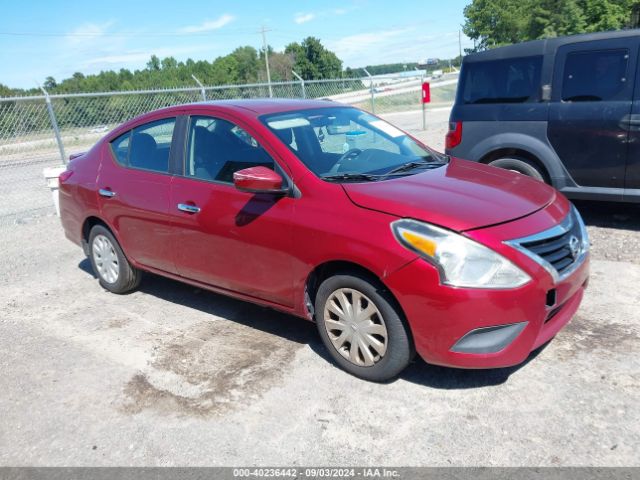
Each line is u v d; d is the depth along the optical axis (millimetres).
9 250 7102
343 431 3002
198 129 4281
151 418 3246
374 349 3320
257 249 3732
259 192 3545
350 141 4191
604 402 3064
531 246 3066
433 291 2957
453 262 2939
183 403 3367
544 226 3184
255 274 3826
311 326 4289
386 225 3125
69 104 12078
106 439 3090
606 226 6098
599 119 5547
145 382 3637
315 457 2820
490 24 48594
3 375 3873
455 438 2877
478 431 2914
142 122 4773
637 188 5508
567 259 3271
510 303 2934
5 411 3439
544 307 3066
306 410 3205
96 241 5219
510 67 6129
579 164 5762
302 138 3924
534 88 5961
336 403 3250
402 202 3217
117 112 12805
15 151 11742
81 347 4211
